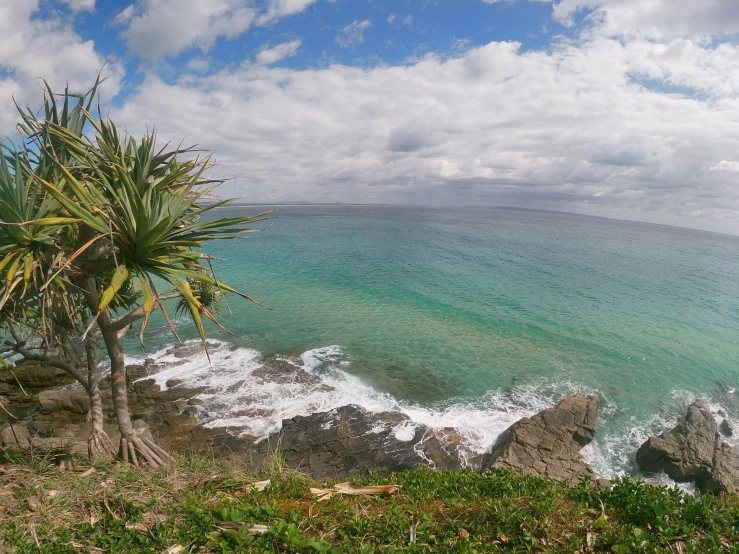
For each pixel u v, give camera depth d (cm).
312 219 16700
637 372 2503
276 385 2153
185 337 2742
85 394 1858
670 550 486
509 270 5766
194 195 803
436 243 8931
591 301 4178
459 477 719
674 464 1642
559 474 1550
